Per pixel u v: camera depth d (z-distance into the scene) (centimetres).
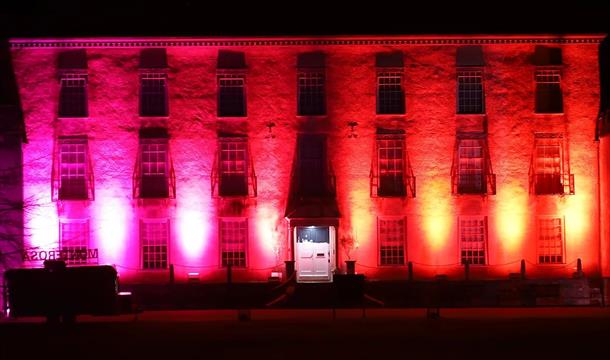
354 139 4350
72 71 4312
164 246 4322
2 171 4238
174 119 4334
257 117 4347
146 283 4294
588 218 4359
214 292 4256
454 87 4369
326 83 4359
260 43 4334
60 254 4234
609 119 4256
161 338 2942
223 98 4356
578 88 4388
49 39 4275
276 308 4184
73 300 3506
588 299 4297
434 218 4338
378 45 4359
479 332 3025
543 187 4366
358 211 4334
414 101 4359
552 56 4388
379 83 4369
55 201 4284
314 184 4341
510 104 4375
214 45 4338
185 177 4328
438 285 4272
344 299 3850
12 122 4278
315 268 4388
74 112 4322
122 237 4303
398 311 3972
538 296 4303
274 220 4328
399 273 4325
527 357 2419
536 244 4350
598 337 2866
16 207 4100
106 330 3244
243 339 2877
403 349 2595
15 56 4303
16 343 2873
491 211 4353
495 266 4338
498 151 4366
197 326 3338
